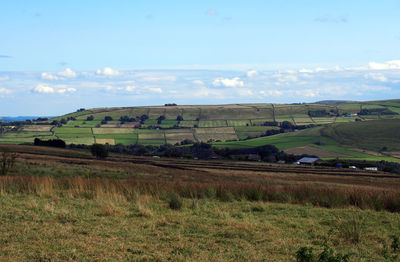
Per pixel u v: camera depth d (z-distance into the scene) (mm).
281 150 154125
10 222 11375
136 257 8664
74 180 20422
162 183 21562
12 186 18000
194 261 8547
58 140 130250
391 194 19312
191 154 134500
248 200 19156
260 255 9273
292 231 12250
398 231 12875
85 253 8742
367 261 9367
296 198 19406
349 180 64188
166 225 12195
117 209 13797
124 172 53125
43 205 14250
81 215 12883
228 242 10422
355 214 15625
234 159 125125
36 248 8875
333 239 11281
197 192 19734
